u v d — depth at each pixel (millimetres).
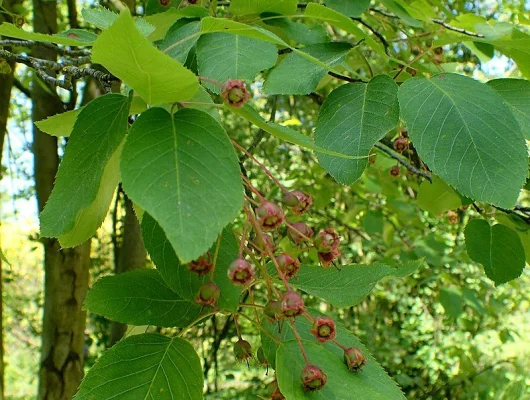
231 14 364
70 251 1166
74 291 1172
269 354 253
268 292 240
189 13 354
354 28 309
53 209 215
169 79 196
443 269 1185
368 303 1718
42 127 284
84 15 322
